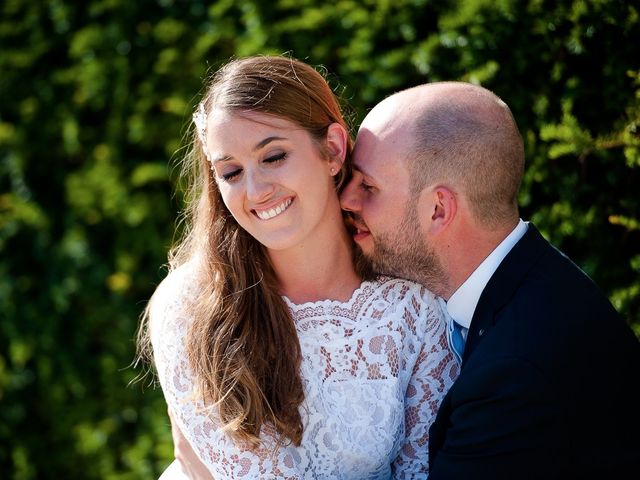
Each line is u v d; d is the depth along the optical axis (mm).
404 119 2045
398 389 2146
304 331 2115
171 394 2115
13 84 3850
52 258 3902
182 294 2133
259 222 1986
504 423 1887
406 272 2135
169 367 2109
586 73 2424
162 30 3369
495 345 1941
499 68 2529
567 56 2436
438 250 2082
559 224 2473
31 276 3977
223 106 1944
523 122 2516
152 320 2168
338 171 2070
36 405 4016
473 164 2008
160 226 3582
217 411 2051
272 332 2074
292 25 2973
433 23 2725
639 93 2275
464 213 2041
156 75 3441
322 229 2068
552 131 2371
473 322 2051
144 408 3676
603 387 1929
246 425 2023
